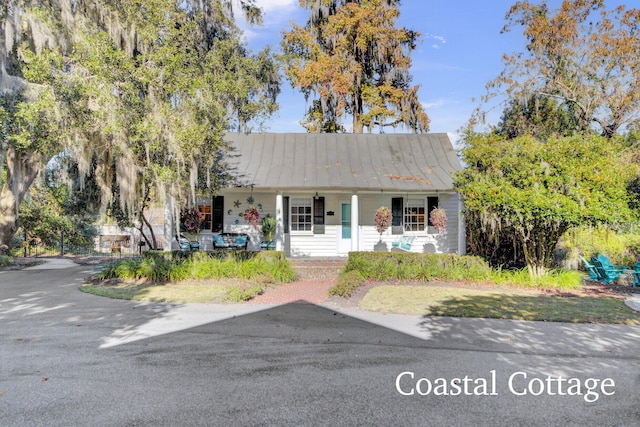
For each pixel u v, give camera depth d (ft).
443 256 38.04
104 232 83.61
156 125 31.01
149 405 12.19
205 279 36.45
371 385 13.88
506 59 69.82
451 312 24.68
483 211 34.50
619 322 22.63
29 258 60.95
